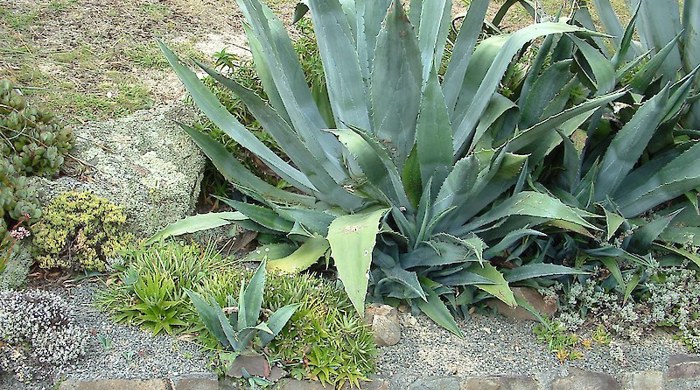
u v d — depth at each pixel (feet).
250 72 13.28
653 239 10.69
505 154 9.36
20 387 8.29
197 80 10.97
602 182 11.23
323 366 8.80
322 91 12.21
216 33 16.37
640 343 10.48
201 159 12.00
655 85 11.96
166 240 10.43
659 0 11.82
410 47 9.16
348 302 9.86
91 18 16.02
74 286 9.91
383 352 9.61
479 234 10.57
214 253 10.55
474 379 9.39
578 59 11.55
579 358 9.98
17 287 9.53
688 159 10.99
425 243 9.92
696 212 11.23
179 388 8.56
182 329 9.22
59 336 8.57
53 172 10.62
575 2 11.59
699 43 11.50
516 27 18.43
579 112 9.43
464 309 10.44
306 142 10.52
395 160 10.31
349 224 9.14
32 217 9.76
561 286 10.63
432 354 9.71
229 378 8.77
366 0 10.66
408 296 10.11
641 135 10.46
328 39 10.12
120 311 9.33
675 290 10.63
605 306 10.62
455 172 9.36
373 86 9.70
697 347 10.32
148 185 10.88
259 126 12.50
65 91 13.19
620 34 13.14
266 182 11.75
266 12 11.25
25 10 15.81
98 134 11.68
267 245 10.88
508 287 9.72
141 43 15.35
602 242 10.54
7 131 10.52
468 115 10.49
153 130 12.01
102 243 10.05
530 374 9.62
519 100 11.43
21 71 13.52
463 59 10.66
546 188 11.48
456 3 18.83
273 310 9.15
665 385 10.04
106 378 8.47
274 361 8.76
